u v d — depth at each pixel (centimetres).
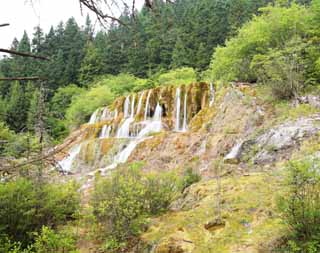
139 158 1541
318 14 1595
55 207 773
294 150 957
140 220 730
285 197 615
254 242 577
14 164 302
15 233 717
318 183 557
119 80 3569
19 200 727
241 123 1341
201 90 1919
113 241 693
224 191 820
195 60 3438
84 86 4078
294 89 1309
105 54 3781
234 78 1855
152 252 643
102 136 2169
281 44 1584
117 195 757
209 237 631
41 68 3856
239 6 3422
